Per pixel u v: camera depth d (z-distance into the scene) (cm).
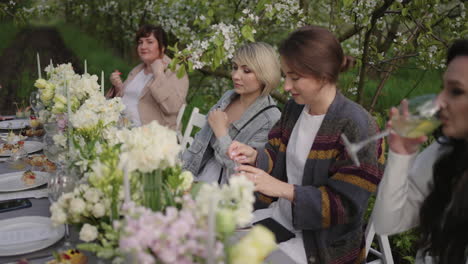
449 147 118
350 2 228
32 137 261
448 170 118
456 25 297
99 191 107
